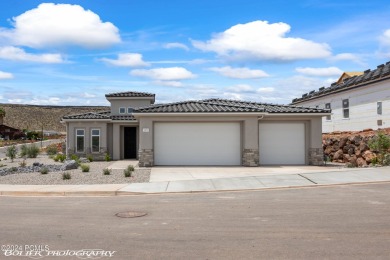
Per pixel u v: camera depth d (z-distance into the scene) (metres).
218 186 13.73
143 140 20.84
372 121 22.45
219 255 5.99
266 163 21.88
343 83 27.36
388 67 22.89
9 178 16.55
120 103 31.17
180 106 22.05
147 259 5.87
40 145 51.94
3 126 68.69
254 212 9.18
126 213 9.38
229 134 21.42
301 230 7.41
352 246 6.32
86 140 28.11
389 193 11.61
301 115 21.44
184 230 7.58
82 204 10.85
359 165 20.45
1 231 7.74
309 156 21.78
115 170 19.25
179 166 20.92
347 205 9.80
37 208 10.27
